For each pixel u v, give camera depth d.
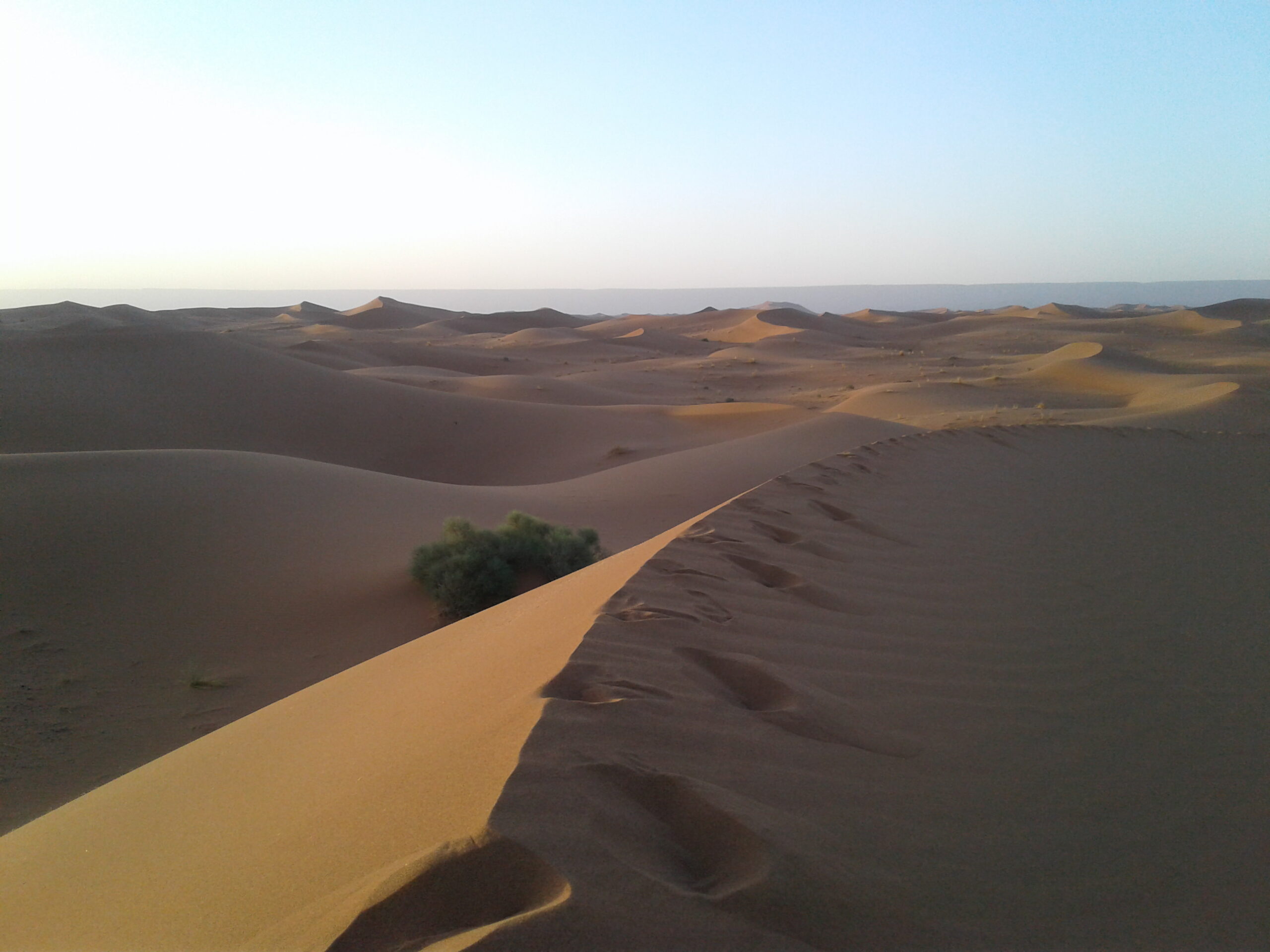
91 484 17.84
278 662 12.42
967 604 5.56
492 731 2.80
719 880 2.03
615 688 3.09
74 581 14.08
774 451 33.62
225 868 2.76
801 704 3.32
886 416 55.59
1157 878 2.42
